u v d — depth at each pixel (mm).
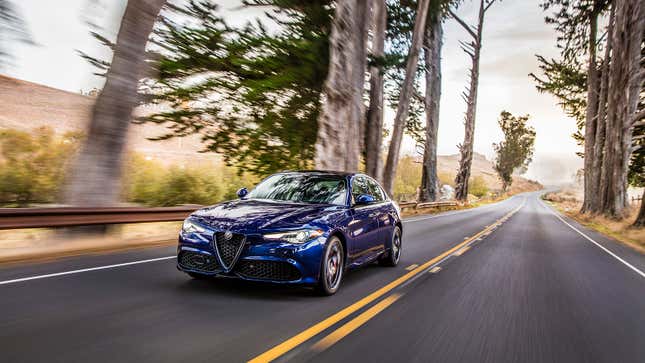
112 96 8797
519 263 9430
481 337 4258
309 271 5051
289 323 4238
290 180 6770
